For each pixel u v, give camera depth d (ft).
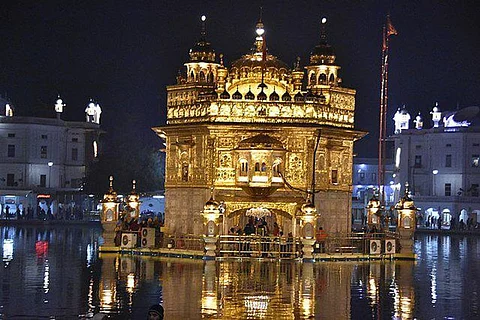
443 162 384.88
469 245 232.32
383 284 122.42
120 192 359.05
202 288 113.19
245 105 165.78
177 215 172.35
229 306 98.43
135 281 119.75
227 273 131.64
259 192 162.20
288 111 166.09
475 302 105.29
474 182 379.14
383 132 211.20
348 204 172.65
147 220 179.63
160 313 68.59
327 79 174.60
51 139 385.91
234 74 169.99
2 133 379.14
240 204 164.04
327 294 110.32
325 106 168.66
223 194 165.07
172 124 173.27
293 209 163.94
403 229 167.53
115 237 168.25
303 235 154.61
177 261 151.23
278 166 163.84
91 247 183.52
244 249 159.74
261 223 171.53
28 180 379.14
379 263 157.89
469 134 379.35
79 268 136.26
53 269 134.00
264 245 159.74
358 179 443.73
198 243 165.27
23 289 109.81
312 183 165.27
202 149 168.25
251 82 169.17
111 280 120.37
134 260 152.25
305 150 165.78
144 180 366.22
